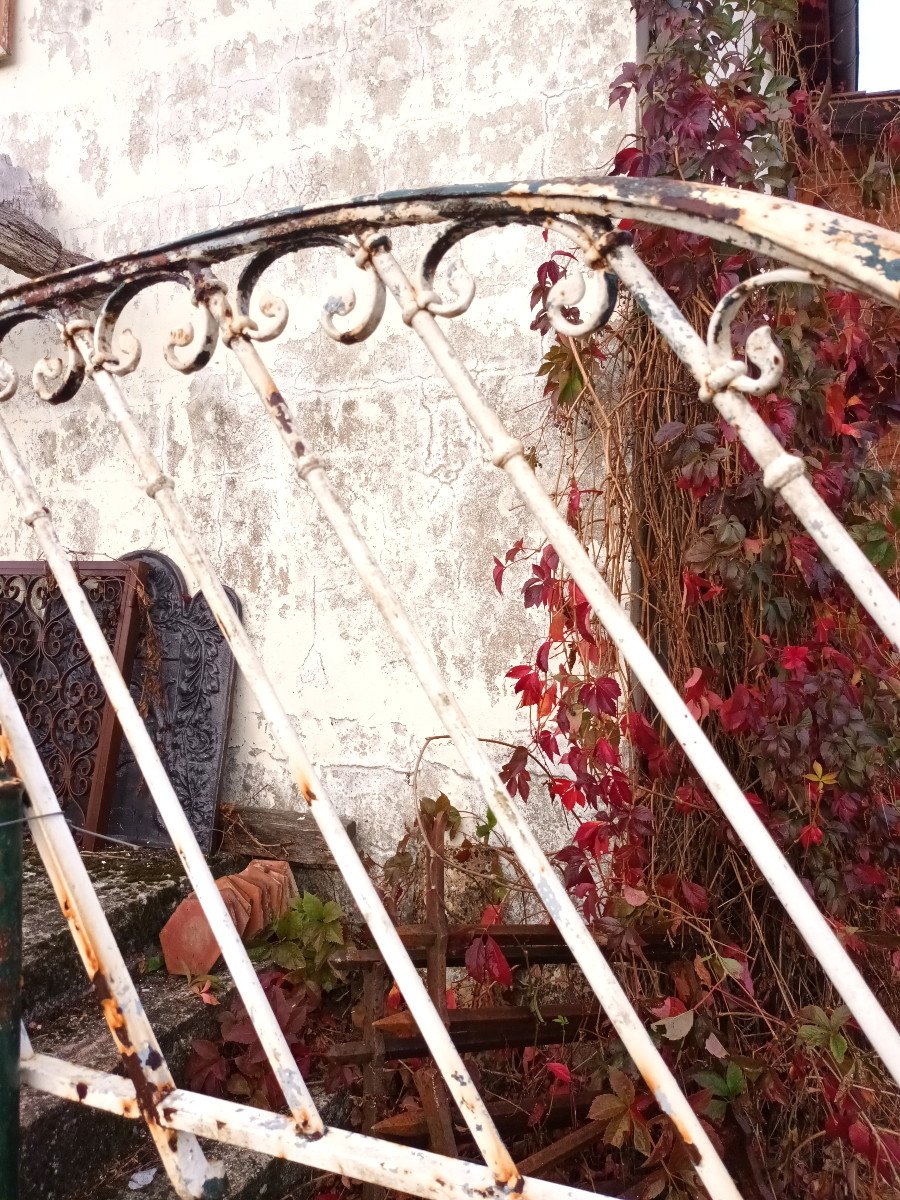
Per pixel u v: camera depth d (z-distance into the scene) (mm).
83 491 3229
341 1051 1771
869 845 1958
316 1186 1858
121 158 3209
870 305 2055
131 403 3141
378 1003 1872
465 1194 834
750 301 2033
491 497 2568
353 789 2740
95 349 1054
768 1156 1896
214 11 3043
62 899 1057
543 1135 1938
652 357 2154
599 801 2338
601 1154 1959
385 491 2725
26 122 3385
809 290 1959
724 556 1921
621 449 2139
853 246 604
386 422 2729
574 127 2488
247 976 982
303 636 2838
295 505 2861
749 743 2076
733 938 2109
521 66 2561
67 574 1121
